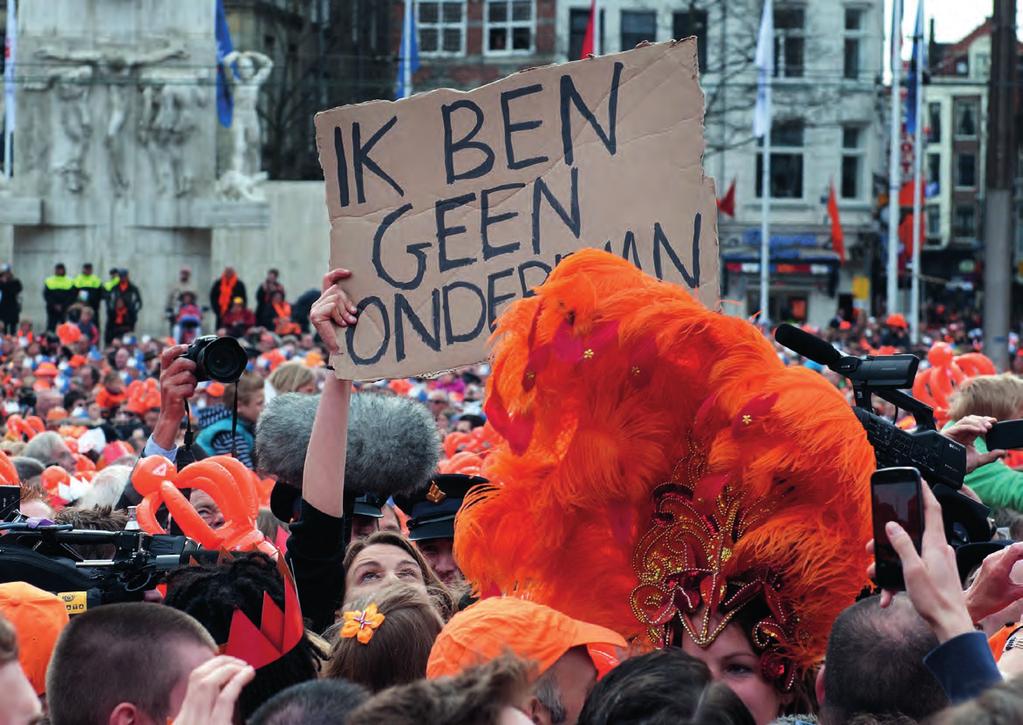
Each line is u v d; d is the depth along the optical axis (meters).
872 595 4.95
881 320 55.81
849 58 76.25
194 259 51.31
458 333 6.22
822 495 5.21
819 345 5.70
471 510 5.73
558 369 5.43
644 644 5.54
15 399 25.08
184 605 5.68
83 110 50.19
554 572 5.67
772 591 5.24
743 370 5.24
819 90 73.69
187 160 50.59
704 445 5.37
